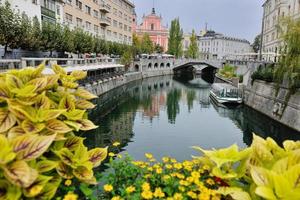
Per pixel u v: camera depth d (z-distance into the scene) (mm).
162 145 14906
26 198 2057
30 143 2027
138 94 37344
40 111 2424
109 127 18891
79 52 31766
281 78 18969
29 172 1781
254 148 2498
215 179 2736
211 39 115250
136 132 17734
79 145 2691
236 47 120562
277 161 2254
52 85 2754
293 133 16938
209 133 18281
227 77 45906
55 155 2551
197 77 72312
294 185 1987
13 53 22766
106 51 41875
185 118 23062
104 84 32062
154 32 93062
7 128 2223
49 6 29656
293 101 17594
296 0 37406
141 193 2592
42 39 22688
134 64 57688
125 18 64875
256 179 2100
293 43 17438
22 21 19609
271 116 20562
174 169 3250
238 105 28438
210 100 33875
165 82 55094
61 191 2680
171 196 2709
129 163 3301
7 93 2469
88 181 2545
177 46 78938
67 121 2639
